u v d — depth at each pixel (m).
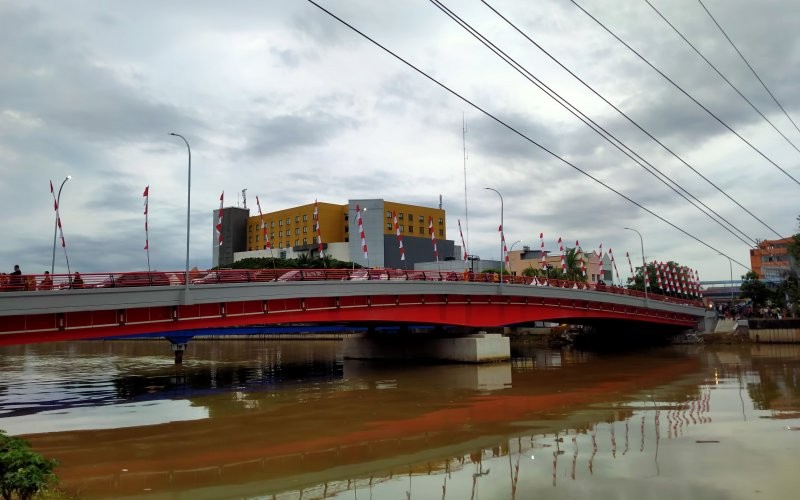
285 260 112.69
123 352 92.62
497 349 60.12
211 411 32.06
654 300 78.25
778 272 111.00
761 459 18.84
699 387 37.47
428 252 136.62
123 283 35.41
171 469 20.05
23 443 13.11
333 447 22.91
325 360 69.31
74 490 17.50
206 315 39.22
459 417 28.52
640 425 24.97
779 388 36.09
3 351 98.56
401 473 18.64
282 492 17.06
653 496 15.34
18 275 31.34
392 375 49.41
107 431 26.77
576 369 52.09
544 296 64.44
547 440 22.53
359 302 49.06
